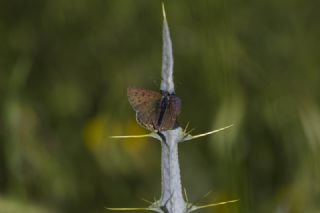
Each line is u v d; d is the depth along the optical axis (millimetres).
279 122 1156
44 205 1127
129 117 1254
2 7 1271
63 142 1257
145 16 1271
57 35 1281
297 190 1077
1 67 1235
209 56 910
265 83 1142
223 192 875
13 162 1110
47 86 1277
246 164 890
